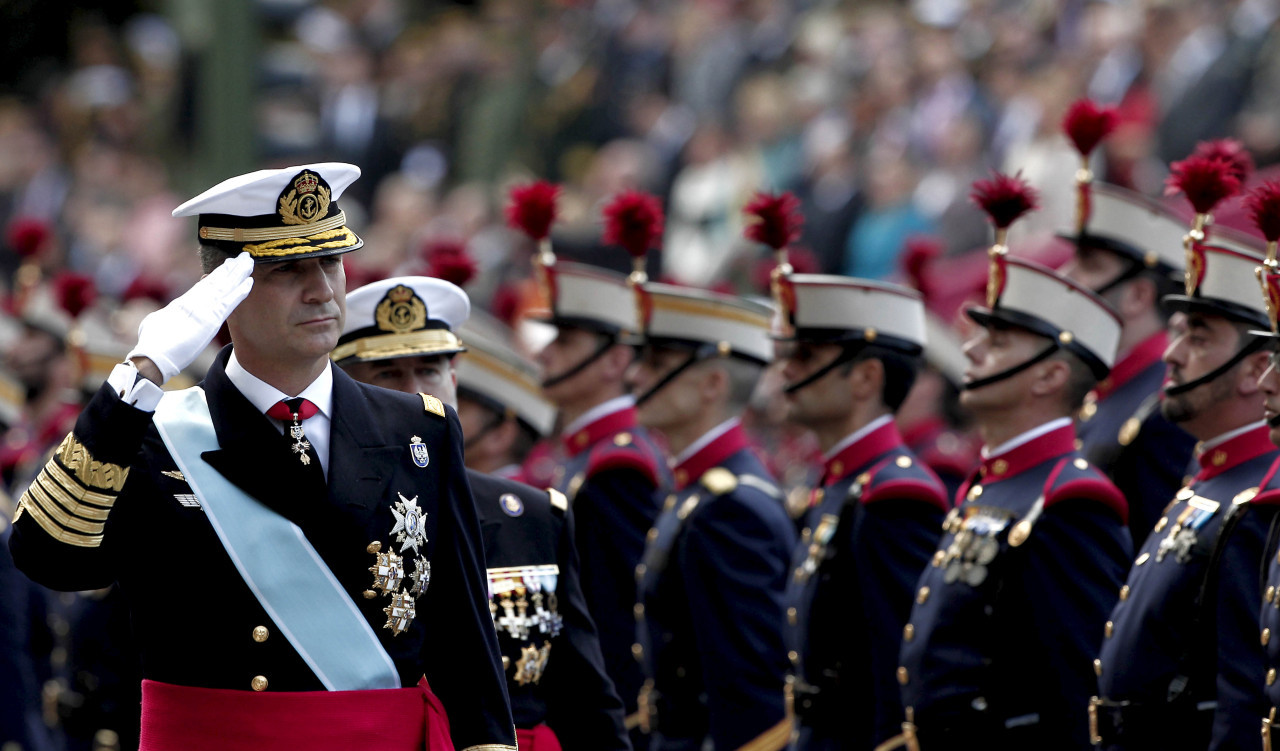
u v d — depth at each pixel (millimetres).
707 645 23578
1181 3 47906
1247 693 17844
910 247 31984
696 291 25656
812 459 37125
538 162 67750
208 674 14141
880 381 23906
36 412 37125
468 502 15258
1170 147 45906
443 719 14633
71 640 27734
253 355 14453
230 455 14312
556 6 72625
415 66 73625
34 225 37812
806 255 33281
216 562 14141
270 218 14258
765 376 36219
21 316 37125
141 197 71312
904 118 53062
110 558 14180
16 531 13750
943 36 54188
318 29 75188
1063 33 51594
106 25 87625
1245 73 45438
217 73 66562
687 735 24391
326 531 14320
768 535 24047
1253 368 19359
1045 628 19688
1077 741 19469
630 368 27438
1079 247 25891
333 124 71750
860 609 22828
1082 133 25672
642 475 25734
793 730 23469
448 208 64062
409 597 14594
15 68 86375
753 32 63719
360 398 14984
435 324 19516
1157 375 25562
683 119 63375
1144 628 18984
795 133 57031
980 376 21297
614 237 26234
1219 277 19438
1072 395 21203
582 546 25609
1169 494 23578
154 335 13688
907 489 22438
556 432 32719
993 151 48219
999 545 20281
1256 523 18266
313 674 14141
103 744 26375
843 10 61188
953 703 20234
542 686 18359
